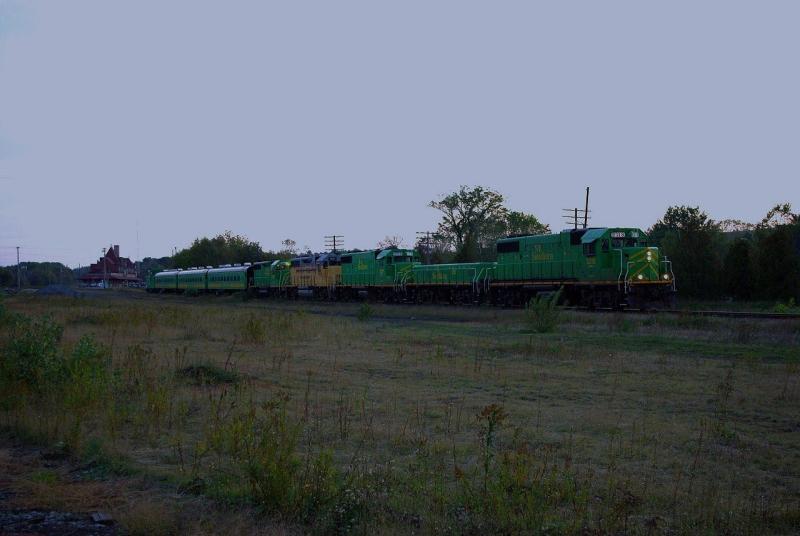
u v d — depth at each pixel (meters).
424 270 49.66
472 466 8.41
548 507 6.81
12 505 7.05
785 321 24.78
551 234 39.00
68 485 7.74
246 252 114.88
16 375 11.97
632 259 33.31
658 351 19.45
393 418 11.20
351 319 34.69
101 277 153.75
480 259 71.94
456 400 12.82
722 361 17.45
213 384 14.23
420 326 29.69
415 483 7.38
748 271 43.72
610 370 16.27
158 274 95.00
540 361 17.95
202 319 31.50
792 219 48.41
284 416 9.29
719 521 6.65
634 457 8.95
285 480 6.88
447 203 79.62
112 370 14.74
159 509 6.75
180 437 9.60
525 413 11.55
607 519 6.48
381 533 6.19
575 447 9.41
